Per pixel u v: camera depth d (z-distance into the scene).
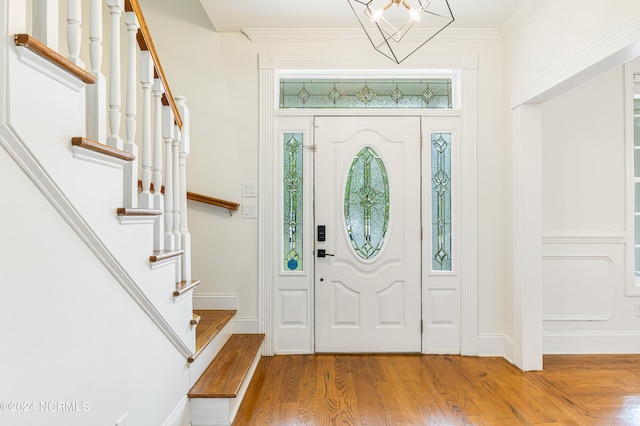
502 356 3.24
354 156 3.35
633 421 2.19
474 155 3.28
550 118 3.32
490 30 3.24
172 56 3.26
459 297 3.30
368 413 2.27
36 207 1.03
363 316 3.32
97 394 1.30
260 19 3.09
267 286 3.25
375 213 3.36
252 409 2.32
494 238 3.29
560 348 3.29
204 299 3.26
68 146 1.13
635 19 1.87
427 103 3.43
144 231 1.59
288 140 3.36
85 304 1.24
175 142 2.10
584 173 3.32
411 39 3.28
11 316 0.95
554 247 3.31
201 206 3.26
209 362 2.52
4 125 0.91
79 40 1.26
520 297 2.96
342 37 3.27
